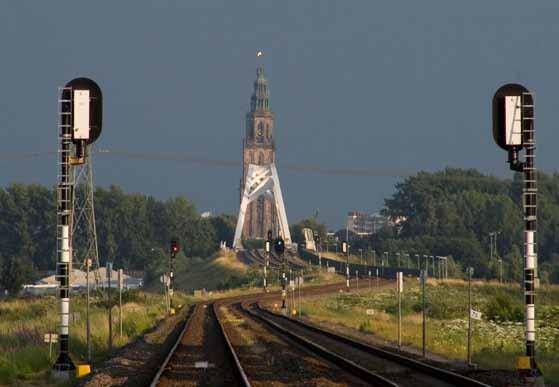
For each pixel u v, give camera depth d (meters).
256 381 45.16
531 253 48.88
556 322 98.00
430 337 79.06
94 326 79.94
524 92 51.00
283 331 85.00
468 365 53.09
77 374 48.84
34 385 46.78
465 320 98.56
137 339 77.25
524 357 47.44
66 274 50.53
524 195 49.91
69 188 51.81
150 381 45.16
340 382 44.59
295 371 50.31
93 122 52.62
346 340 73.50
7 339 69.50
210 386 42.72
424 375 47.81
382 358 58.81
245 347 68.50
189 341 74.81
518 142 50.62
